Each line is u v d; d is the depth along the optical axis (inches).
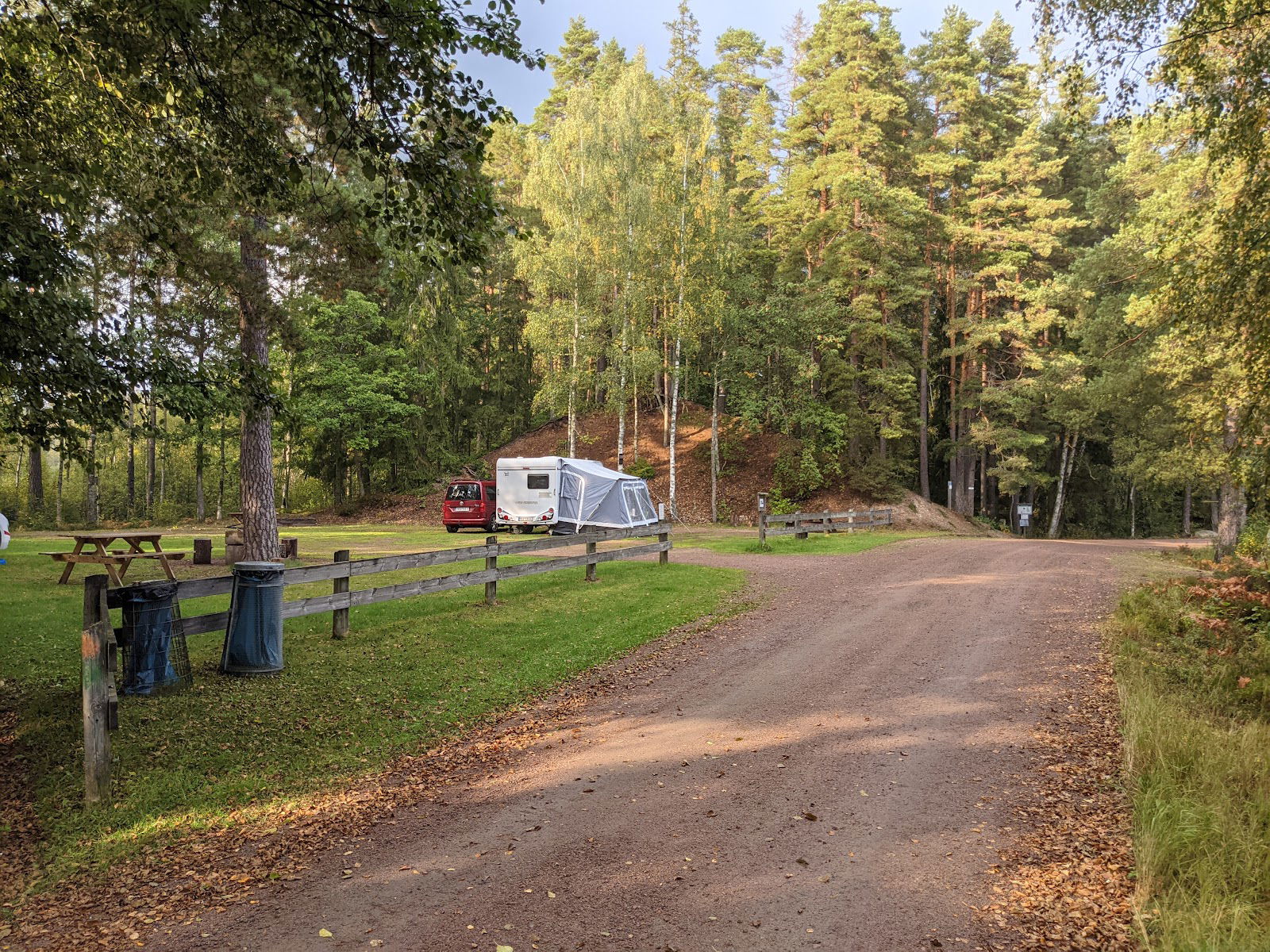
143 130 299.4
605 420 1729.8
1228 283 379.9
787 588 561.3
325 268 483.8
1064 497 1800.0
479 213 243.0
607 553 581.9
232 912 157.1
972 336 1391.5
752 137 1772.9
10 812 206.5
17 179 274.4
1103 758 232.8
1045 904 155.3
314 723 272.2
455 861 177.3
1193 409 826.8
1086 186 1620.3
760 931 146.4
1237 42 369.7
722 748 246.2
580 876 168.7
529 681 326.0
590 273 1321.4
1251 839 173.9
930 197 1477.6
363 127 239.1
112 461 1994.3
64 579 522.9
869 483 1312.7
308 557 688.4
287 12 225.3
